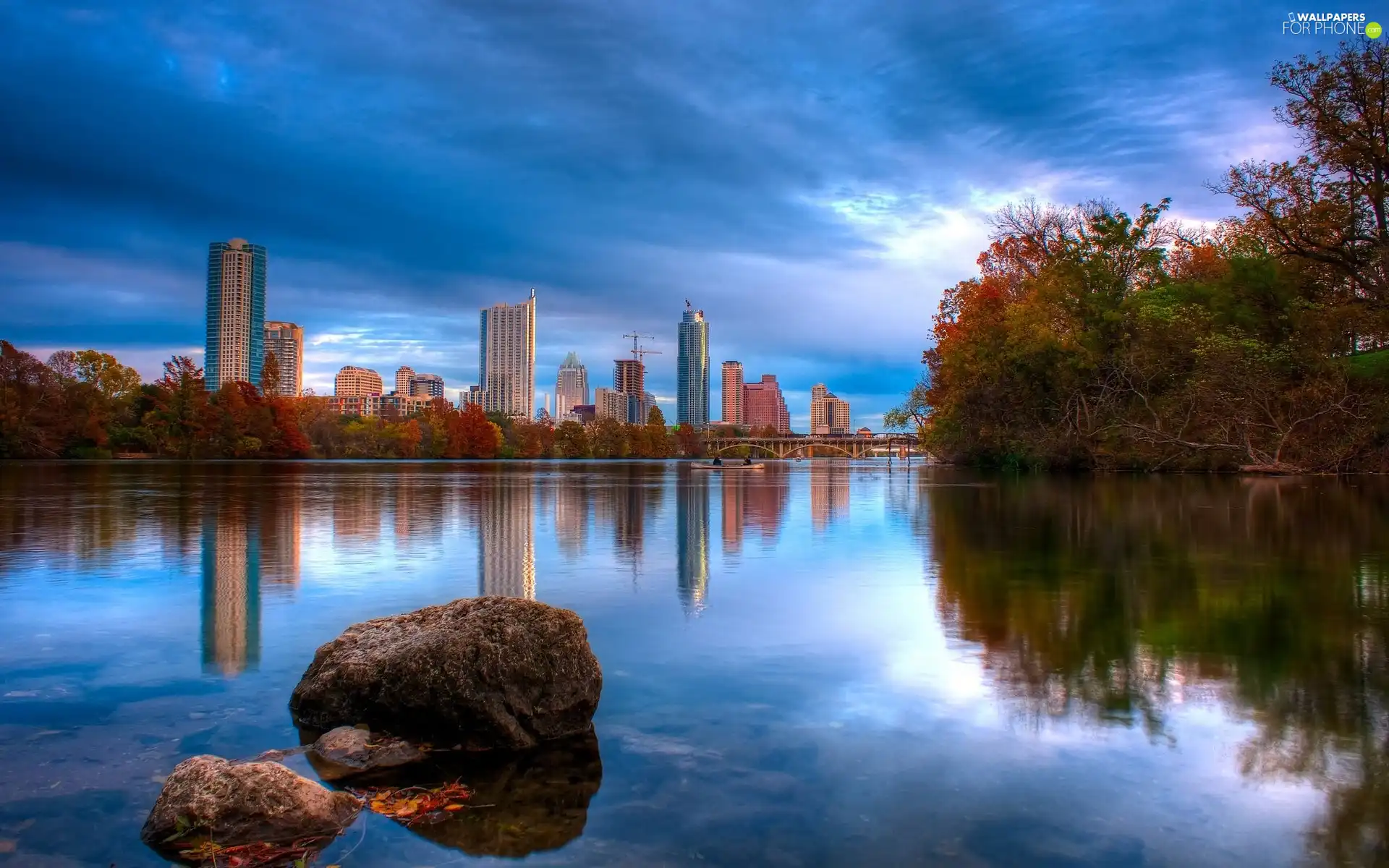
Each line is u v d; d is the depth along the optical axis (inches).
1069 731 238.4
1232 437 1834.4
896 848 172.4
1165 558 578.9
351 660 259.1
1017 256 2694.4
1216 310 1937.7
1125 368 2076.8
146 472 2586.1
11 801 201.5
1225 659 312.7
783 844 174.9
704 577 523.5
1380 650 324.2
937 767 213.2
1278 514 890.1
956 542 696.4
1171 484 1520.7
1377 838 173.9
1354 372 1700.3
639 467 4143.7
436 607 285.1
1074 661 312.2
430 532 808.3
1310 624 369.4
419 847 179.9
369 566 577.0
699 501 1291.8
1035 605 421.4
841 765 216.1
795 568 561.9
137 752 233.0
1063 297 2223.2
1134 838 175.3
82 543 697.0
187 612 417.4
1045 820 183.6
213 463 3919.8
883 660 318.0
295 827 186.2
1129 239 2144.4
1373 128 1573.6
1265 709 255.0
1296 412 1721.2
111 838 184.7
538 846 178.2
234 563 585.6
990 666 306.8
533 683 245.6
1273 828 178.9
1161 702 263.3
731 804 194.7
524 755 232.4
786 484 1972.2
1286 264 1852.9
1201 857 167.0
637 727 247.1
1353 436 1652.3
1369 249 1675.7
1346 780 202.7
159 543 699.4
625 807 195.0
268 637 365.1
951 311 3095.5
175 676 304.7
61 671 311.6
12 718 259.1
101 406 4062.5
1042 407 2380.7
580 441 7347.4
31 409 3695.9
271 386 5319.9
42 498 1272.1
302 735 247.1
